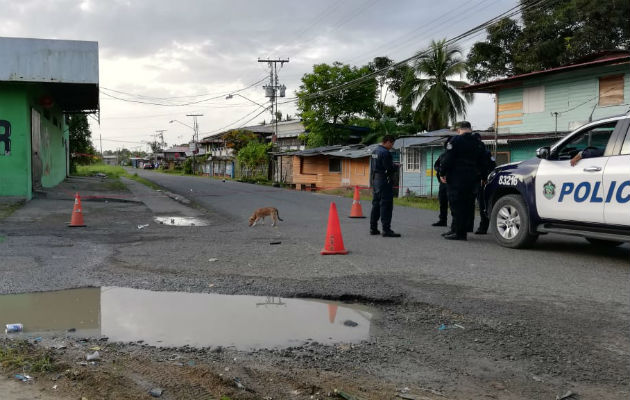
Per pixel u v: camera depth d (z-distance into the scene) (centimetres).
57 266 675
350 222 1249
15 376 328
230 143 5781
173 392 310
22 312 486
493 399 314
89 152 5731
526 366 364
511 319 464
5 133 1490
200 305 516
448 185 923
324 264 705
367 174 2944
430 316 479
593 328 440
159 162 11494
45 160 1988
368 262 720
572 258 753
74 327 444
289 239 951
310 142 4119
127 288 575
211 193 2506
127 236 976
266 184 4212
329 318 477
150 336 421
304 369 355
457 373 353
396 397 313
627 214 657
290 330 441
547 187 770
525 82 2123
